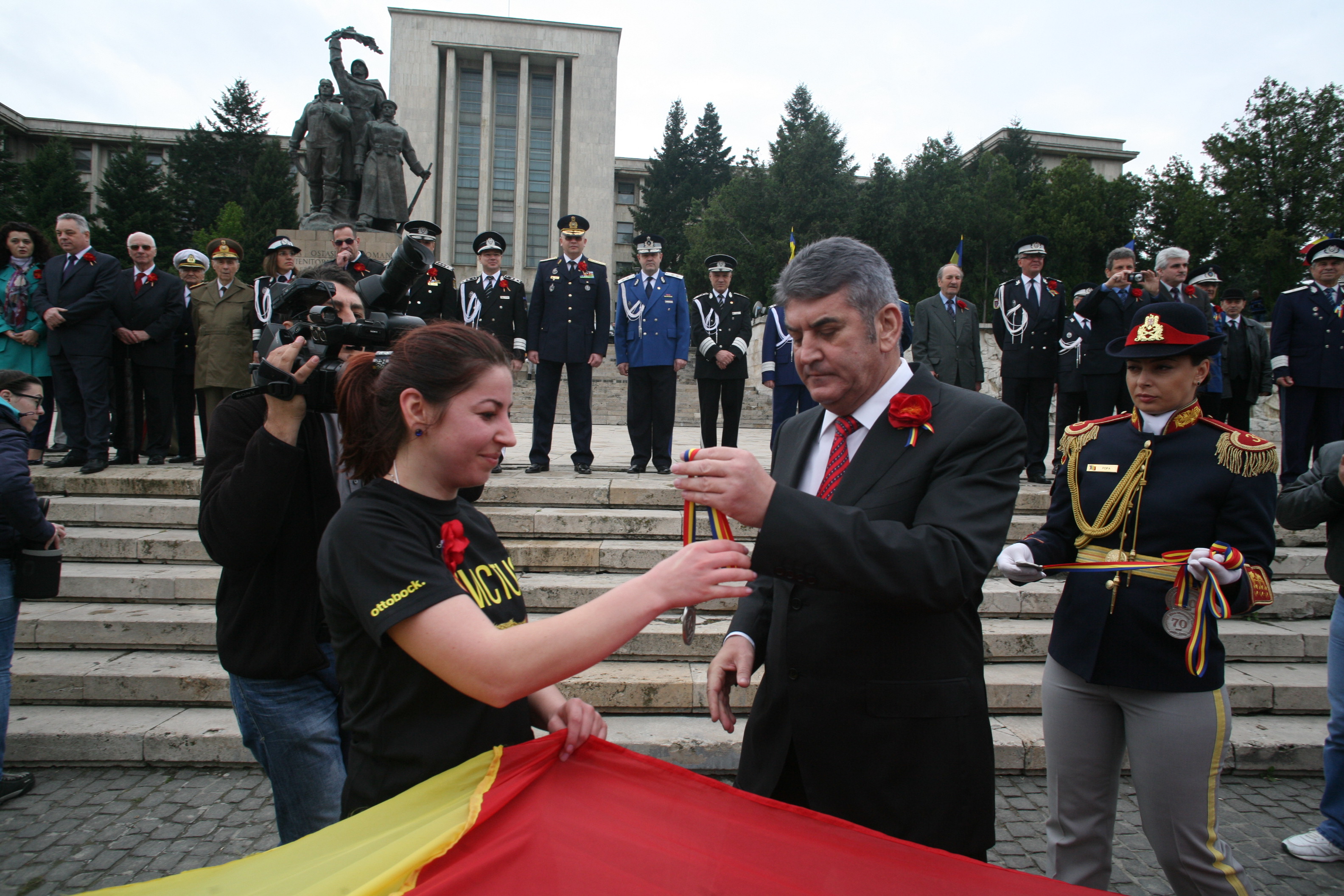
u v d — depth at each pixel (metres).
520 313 7.63
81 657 4.41
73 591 4.87
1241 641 4.69
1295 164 33.41
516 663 1.35
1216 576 2.23
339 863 1.34
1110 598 2.41
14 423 3.50
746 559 1.46
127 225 39.81
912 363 2.03
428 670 1.53
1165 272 7.21
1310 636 4.70
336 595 1.53
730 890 1.38
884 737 1.77
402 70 46.88
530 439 11.45
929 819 1.76
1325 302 6.84
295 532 2.14
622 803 1.55
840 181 39.03
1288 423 7.05
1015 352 7.38
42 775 3.75
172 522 5.66
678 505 6.02
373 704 1.57
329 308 2.05
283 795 2.23
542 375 7.24
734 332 7.80
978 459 1.74
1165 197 37.03
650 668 4.38
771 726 1.93
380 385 1.64
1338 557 3.17
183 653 4.51
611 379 21.02
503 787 1.50
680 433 14.66
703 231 39.38
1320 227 32.72
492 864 1.35
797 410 7.96
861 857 1.47
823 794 1.81
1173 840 2.32
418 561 1.49
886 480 1.78
